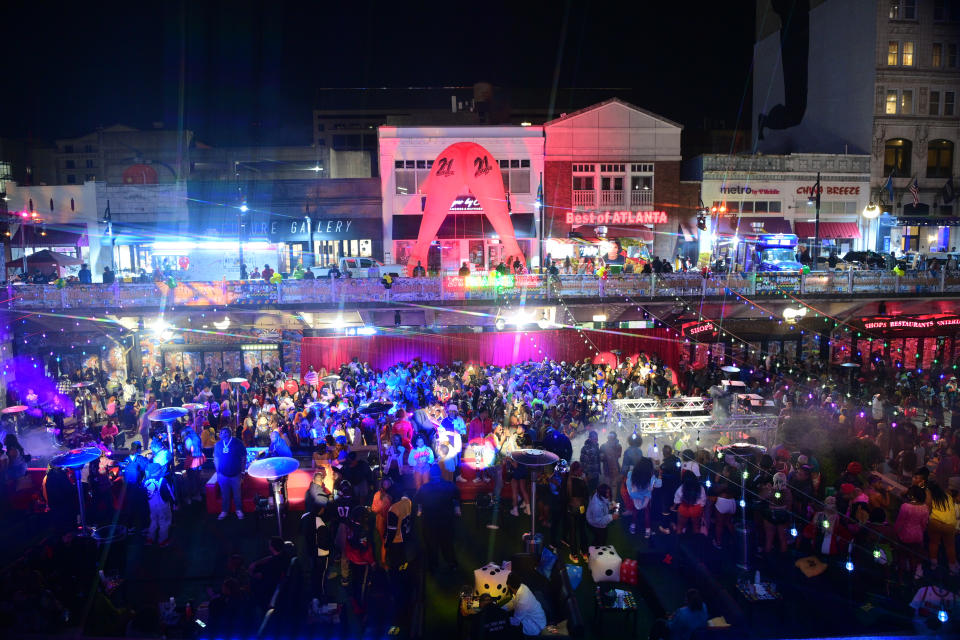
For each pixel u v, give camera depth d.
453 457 14.40
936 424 17.66
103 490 13.43
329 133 62.75
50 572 10.31
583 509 11.66
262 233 34.34
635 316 26.23
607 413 19.06
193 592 11.16
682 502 11.98
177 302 22.81
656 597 10.68
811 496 11.91
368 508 11.22
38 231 32.97
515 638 8.80
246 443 16.53
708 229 35.12
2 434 18.58
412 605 10.21
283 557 9.98
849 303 25.89
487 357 26.39
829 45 39.41
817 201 30.16
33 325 22.75
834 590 10.49
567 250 34.28
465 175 29.08
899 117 36.59
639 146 34.72
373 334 25.91
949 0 36.25
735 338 26.09
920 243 37.56
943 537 10.77
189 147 52.62
